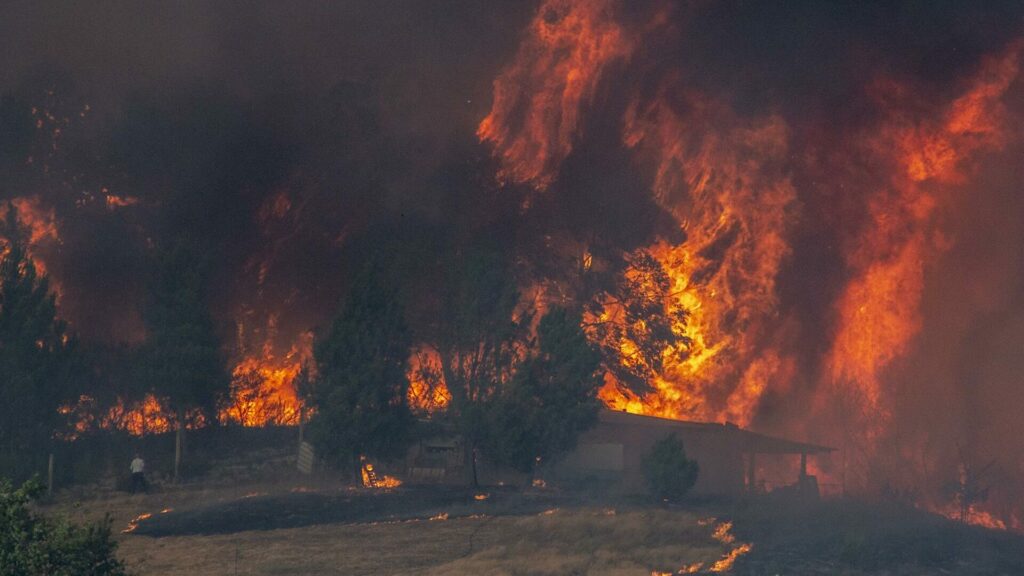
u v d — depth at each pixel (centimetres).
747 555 3541
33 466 4694
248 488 4722
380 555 3359
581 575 3127
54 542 1644
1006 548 3953
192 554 3331
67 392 5025
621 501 4556
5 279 5066
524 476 5144
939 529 4300
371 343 4903
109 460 5119
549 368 5000
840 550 3662
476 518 4088
